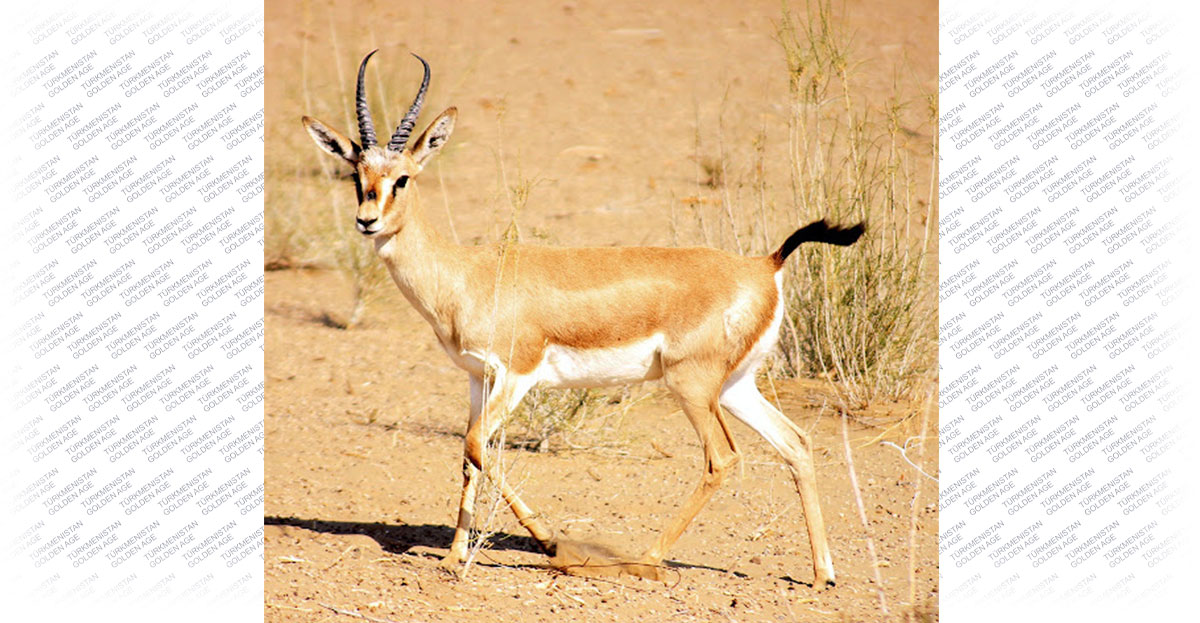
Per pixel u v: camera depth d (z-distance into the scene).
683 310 13.52
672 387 13.66
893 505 16.05
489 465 13.58
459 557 13.56
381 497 16.14
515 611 12.03
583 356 13.80
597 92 38.97
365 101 14.42
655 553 13.48
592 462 17.77
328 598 12.05
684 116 36.59
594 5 49.25
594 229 27.27
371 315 24.97
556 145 34.28
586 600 12.48
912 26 43.78
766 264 13.85
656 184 30.83
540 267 13.84
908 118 31.12
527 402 18.48
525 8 48.44
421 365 22.27
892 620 12.23
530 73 40.69
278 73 37.97
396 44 42.72
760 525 15.52
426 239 13.97
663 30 45.91
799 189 20.64
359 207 13.65
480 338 13.73
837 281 19.89
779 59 42.25
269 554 13.35
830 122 28.41
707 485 13.55
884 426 18.66
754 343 13.69
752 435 18.95
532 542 14.69
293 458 17.64
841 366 19.94
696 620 12.08
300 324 24.41
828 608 12.62
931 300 20.64
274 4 47.28
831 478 17.03
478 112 36.84
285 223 28.11
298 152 30.03
